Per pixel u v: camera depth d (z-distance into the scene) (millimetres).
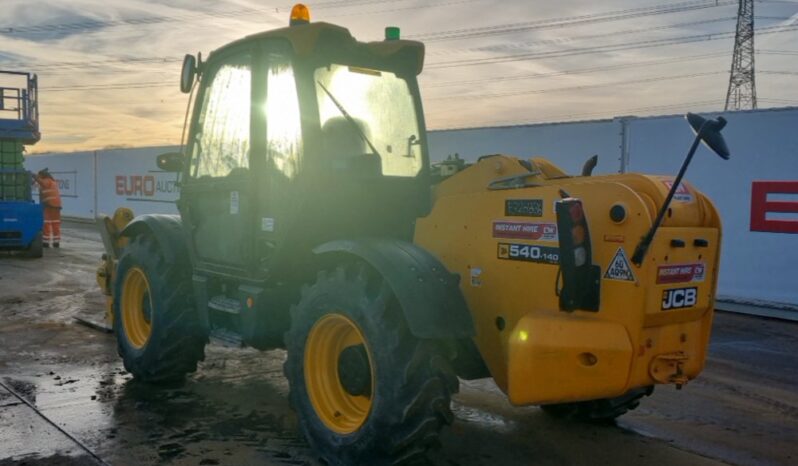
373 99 4227
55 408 4520
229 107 4383
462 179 3773
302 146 3832
